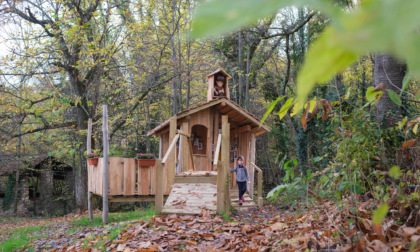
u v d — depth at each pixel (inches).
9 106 604.1
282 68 875.4
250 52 800.3
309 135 570.9
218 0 10.9
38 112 605.0
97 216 504.4
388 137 165.8
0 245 299.6
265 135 897.5
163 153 465.7
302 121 67.5
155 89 830.5
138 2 696.4
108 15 645.9
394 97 69.9
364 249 92.9
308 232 137.0
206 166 443.2
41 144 1053.8
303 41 652.7
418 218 96.5
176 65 724.0
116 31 655.1
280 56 864.9
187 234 209.6
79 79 669.3
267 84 796.0
